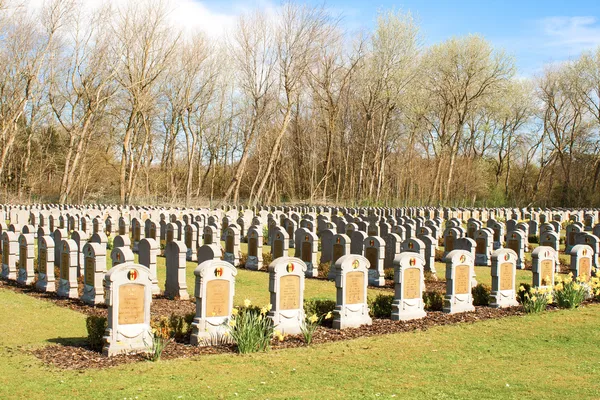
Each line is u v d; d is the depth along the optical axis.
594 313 14.65
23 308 14.95
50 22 48.75
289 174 71.00
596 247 22.36
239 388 8.85
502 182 86.25
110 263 22.78
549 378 9.55
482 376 9.62
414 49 55.62
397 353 10.92
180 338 11.76
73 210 37.41
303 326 12.50
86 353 10.80
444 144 62.72
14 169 61.16
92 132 56.38
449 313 14.63
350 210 45.31
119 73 54.00
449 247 25.03
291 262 12.43
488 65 58.72
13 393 8.56
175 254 16.53
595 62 65.75
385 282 19.83
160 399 8.35
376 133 65.56
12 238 19.45
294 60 53.06
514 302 15.81
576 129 74.75
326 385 9.05
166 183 67.88
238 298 16.91
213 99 65.06
